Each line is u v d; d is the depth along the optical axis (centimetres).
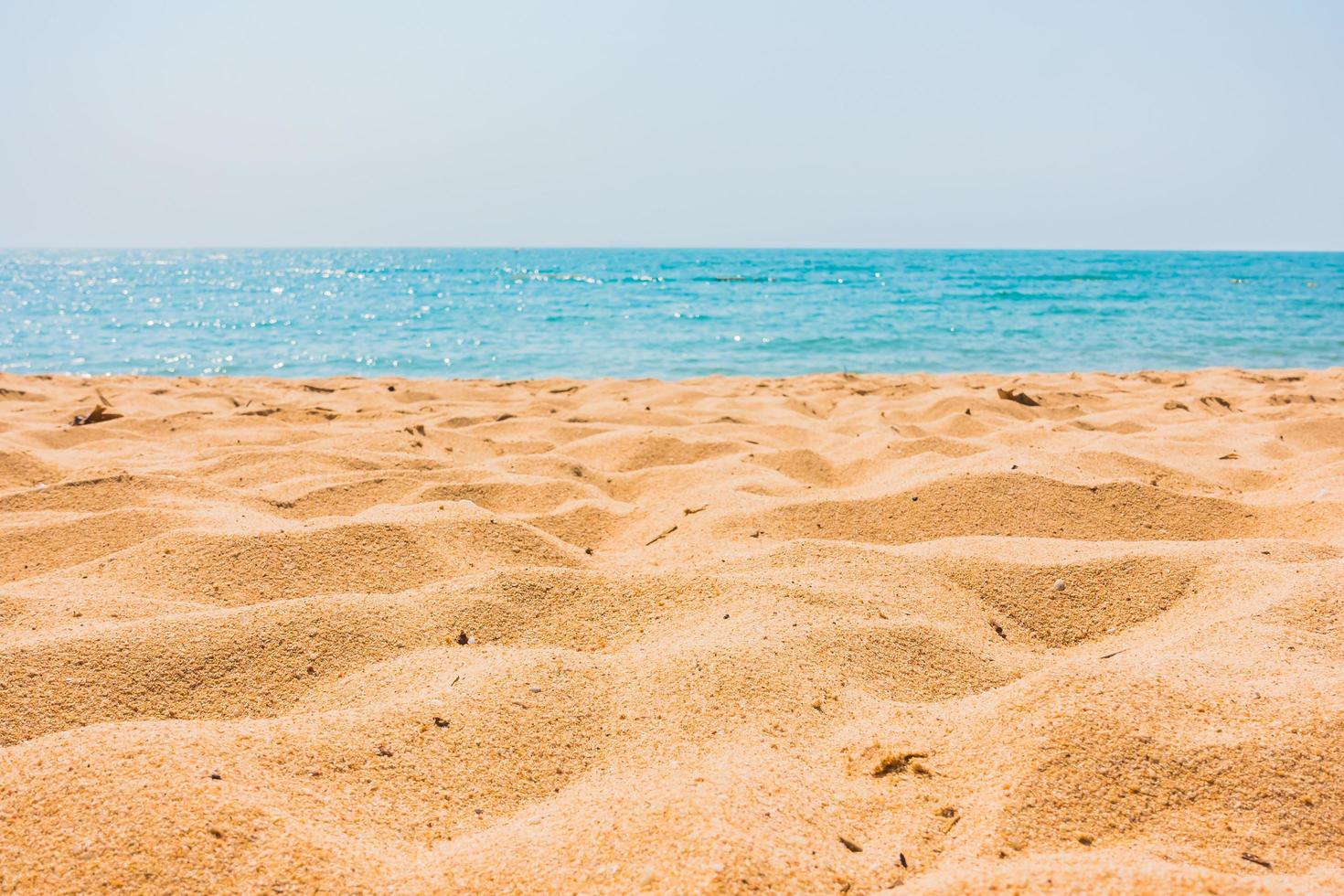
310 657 296
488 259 12000
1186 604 347
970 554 396
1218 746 210
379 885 176
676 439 684
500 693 261
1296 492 488
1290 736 212
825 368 1484
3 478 547
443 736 238
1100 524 460
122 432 722
